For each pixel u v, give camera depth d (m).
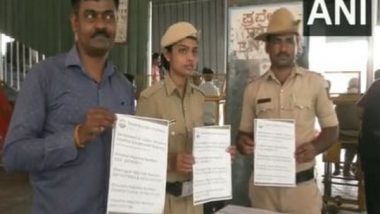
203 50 7.48
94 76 1.28
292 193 1.88
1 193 4.36
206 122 2.51
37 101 1.19
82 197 1.23
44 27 6.64
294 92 1.90
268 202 1.94
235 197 2.30
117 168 1.20
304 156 1.78
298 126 1.88
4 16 6.64
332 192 4.18
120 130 1.21
